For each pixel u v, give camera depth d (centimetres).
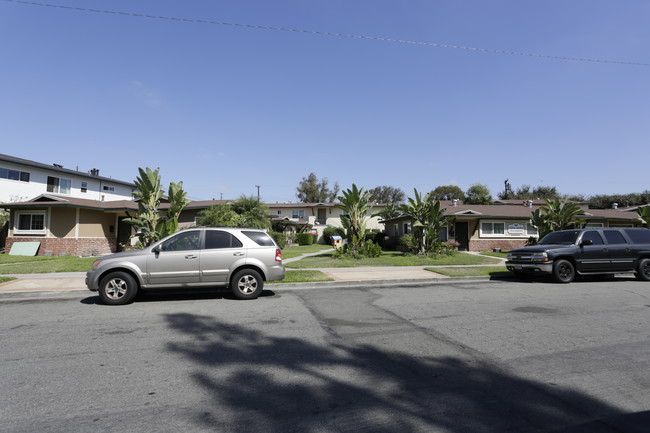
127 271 823
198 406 343
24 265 1479
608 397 362
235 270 873
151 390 376
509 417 323
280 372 424
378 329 604
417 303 820
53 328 609
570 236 1250
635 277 1317
